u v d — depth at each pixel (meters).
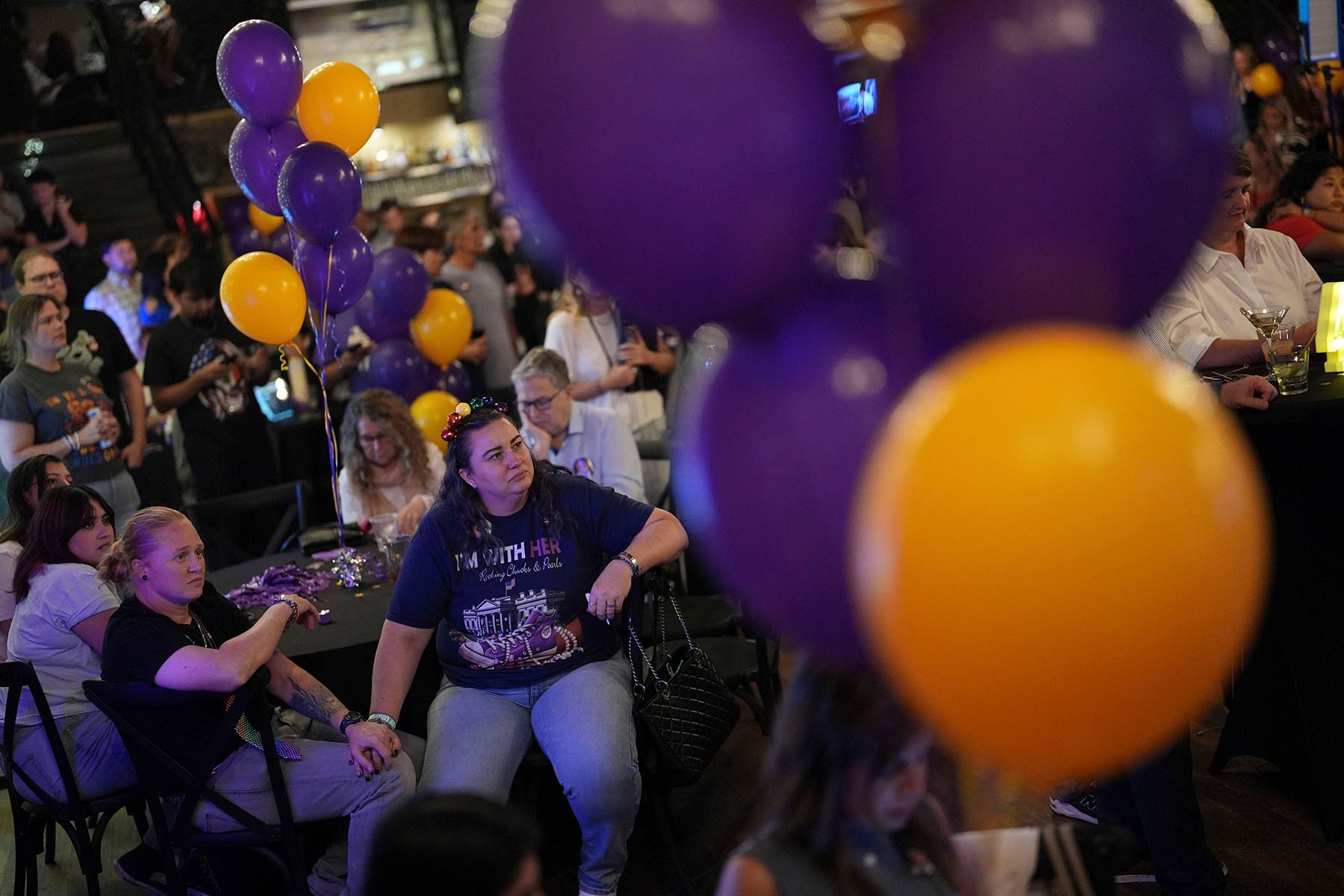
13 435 4.19
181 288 5.11
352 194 3.45
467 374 5.54
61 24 9.95
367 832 2.62
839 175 0.96
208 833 2.67
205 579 2.82
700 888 2.90
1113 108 0.88
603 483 3.71
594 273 0.97
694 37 0.90
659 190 0.90
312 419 5.64
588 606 2.74
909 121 0.92
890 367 1.00
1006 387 0.82
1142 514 0.76
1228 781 3.12
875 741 1.18
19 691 2.81
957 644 0.80
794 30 0.93
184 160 9.11
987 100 0.88
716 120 0.89
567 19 0.92
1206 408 0.84
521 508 2.79
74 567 2.95
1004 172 0.89
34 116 9.62
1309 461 2.72
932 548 0.80
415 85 11.12
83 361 4.77
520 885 1.23
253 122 3.54
